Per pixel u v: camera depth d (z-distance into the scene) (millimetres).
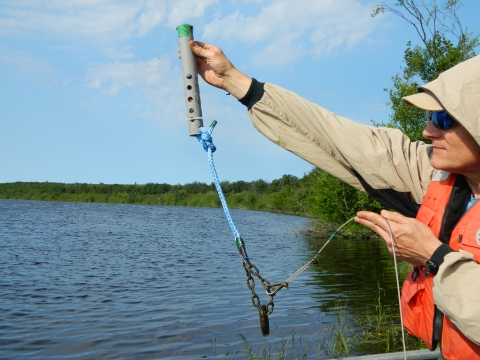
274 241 25906
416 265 2219
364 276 13984
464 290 1769
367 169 2422
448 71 1946
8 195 96188
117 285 13023
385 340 7551
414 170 2422
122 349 7574
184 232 32188
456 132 1938
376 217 2100
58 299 11227
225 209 2586
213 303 10695
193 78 2518
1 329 8688
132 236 28547
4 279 13734
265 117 2523
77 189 97312
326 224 31578
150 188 94062
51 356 7297
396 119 18875
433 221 2117
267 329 2463
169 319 9336
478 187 2021
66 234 28750
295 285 12648
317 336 7953
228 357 7098
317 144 2512
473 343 1887
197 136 2570
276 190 76125
